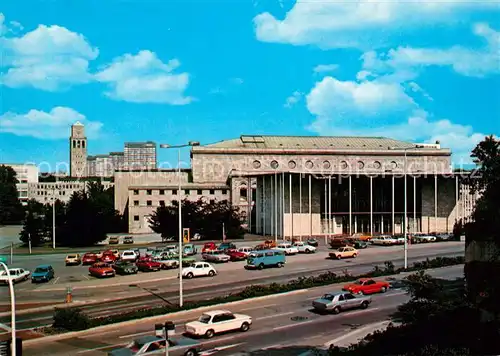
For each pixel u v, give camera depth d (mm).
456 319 31875
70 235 103625
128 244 107250
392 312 40875
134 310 42406
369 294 47625
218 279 58781
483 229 30578
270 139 152250
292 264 69562
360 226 118000
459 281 52531
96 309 44406
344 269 64062
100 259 75250
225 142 147375
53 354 31438
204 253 74812
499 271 29531
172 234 107250
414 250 83000
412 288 38656
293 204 113562
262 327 37094
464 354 25250
